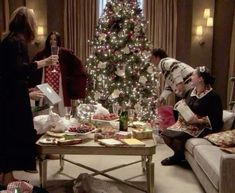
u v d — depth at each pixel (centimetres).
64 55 407
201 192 301
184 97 402
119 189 304
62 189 301
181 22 630
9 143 262
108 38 468
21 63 257
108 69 469
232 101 466
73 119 318
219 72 637
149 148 261
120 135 283
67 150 261
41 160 270
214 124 356
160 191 303
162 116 474
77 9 625
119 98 467
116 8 470
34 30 270
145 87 478
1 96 261
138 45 470
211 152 289
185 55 634
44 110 339
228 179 230
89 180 282
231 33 627
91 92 470
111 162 388
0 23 598
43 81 393
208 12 605
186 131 360
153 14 627
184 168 368
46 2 607
